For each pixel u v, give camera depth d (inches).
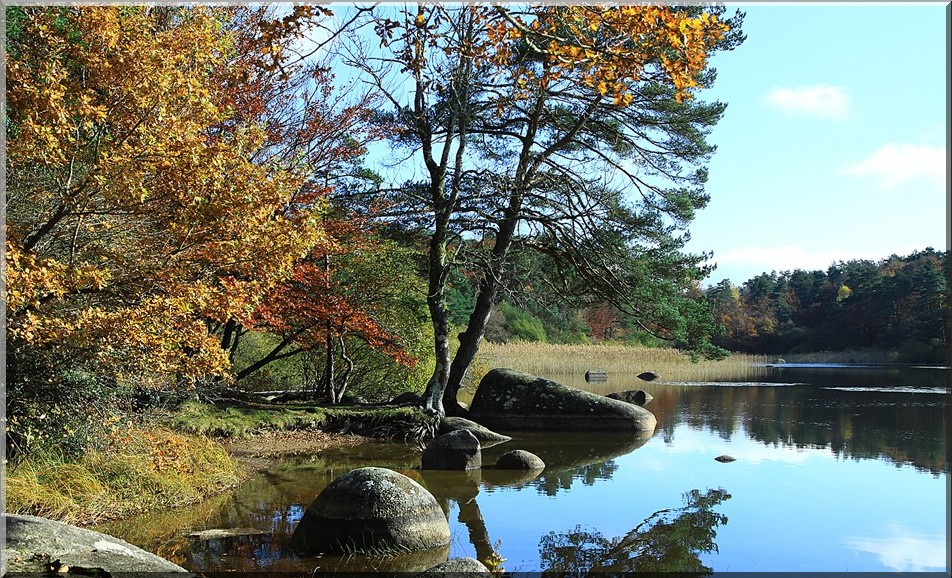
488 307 800.9
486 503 424.5
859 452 597.3
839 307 3073.3
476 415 787.4
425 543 325.1
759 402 1011.9
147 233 338.0
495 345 1764.3
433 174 750.5
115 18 312.7
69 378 354.0
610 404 759.1
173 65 317.1
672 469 532.7
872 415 849.5
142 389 441.1
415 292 828.0
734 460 565.0
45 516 320.5
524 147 739.4
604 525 377.1
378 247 728.3
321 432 665.6
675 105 713.6
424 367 870.4
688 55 238.2
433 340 868.6
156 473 389.4
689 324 797.9
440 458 532.4
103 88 316.5
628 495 445.1
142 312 296.0
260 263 319.3
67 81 324.8
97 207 320.5
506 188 727.1
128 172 291.1
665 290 770.8
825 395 1113.4
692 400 1045.2
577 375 1615.4
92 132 321.1
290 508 386.9
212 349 314.8
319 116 636.1
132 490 369.4
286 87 611.8
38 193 336.2
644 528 372.2
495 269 751.7
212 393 656.4
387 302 776.3
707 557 323.9
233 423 591.2
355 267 742.5
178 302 299.7
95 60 304.8
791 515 395.5
